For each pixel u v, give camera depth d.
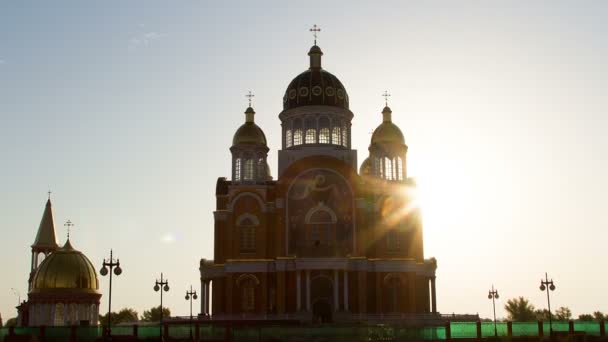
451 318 85.31
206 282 92.06
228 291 86.56
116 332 66.31
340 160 89.25
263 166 95.38
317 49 100.00
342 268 83.88
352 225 87.69
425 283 90.75
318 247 86.38
